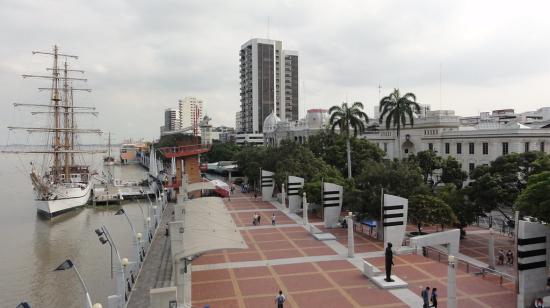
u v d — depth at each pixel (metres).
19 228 73.88
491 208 49.22
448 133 89.50
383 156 87.81
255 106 197.38
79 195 91.31
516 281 28.45
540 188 32.31
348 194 54.69
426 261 40.16
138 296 32.78
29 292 42.75
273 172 84.06
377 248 45.59
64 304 39.78
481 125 93.94
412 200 47.03
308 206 67.94
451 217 45.72
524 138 75.88
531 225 27.75
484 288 32.75
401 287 32.97
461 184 69.19
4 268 50.34
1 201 105.44
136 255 39.97
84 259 53.84
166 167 159.25
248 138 191.62
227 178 134.25
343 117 75.00
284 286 33.91
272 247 46.47
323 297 31.41
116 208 93.62
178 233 32.06
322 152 89.75
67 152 104.81
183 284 29.83
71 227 74.00
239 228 56.84
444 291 32.06
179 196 58.56
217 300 31.02
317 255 43.00
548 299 28.11
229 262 40.84
